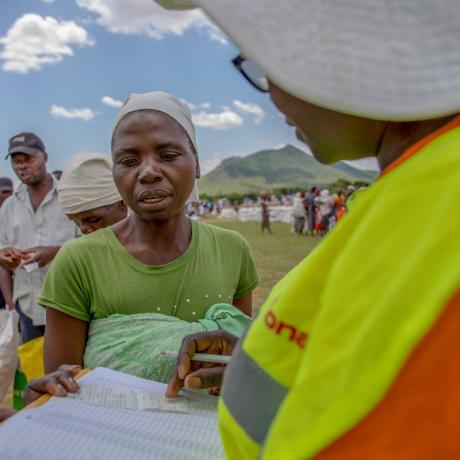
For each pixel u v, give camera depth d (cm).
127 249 174
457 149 55
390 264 53
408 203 54
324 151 74
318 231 2062
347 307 54
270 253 1445
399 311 50
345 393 51
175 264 173
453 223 50
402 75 55
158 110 165
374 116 56
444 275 48
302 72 58
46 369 170
